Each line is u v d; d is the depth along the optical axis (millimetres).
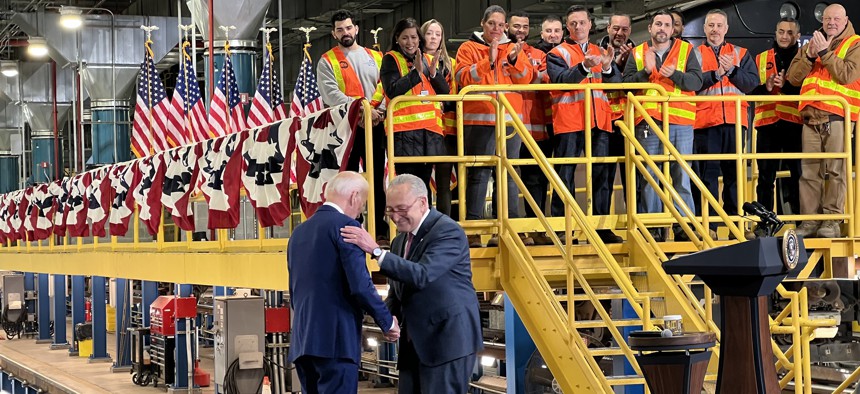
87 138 40188
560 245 7828
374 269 7762
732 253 5148
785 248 5164
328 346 6328
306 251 6406
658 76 9055
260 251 10320
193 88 16578
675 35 9125
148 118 17578
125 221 14875
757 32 11078
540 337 7922
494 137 8734
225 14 17906
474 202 8711
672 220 8906
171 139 17156
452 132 9141
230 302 16562
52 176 35438
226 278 11219
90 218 16969
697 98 8648
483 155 8586
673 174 9125
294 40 26953
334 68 9422
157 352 20797
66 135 40875
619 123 8633
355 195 6504
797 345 7410
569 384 7648
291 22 24297
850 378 7715
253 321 16641
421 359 6434
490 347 14477
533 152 8078
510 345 10180
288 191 9328
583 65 8617
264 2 18125
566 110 8859
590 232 7750
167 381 20000
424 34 8633
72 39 27000
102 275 17562
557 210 9070
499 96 8273
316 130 8625
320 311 6348
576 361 7555
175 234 16906
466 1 20141
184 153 12234
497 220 8281
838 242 8898
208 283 11906
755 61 9914
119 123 26625
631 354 7352
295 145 9109
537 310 8008
